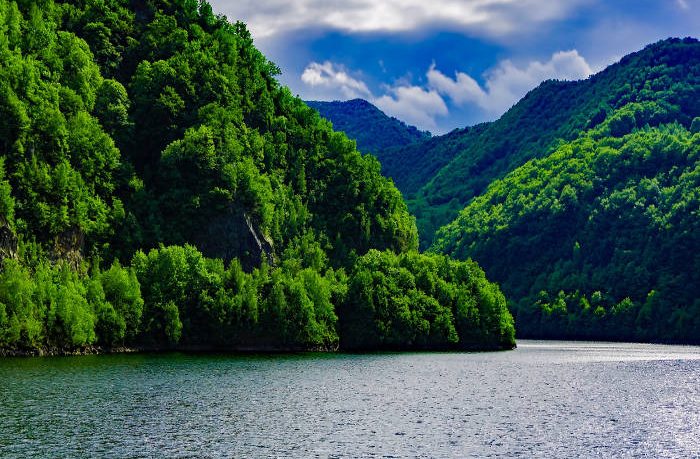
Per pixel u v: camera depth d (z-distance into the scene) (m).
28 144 168.50
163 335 167.38
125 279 161.25
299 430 74.94
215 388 103.31
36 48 198.12
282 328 181.75
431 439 72.25
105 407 84.06
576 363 164.00
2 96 166.25
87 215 179.75
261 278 186.62
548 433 76.25
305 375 123.75
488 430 77.19
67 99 191.88
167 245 192.25
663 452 68.69
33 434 69.25
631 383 120.94
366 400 95.69
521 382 120.38
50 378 106.81
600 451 68.75
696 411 91.44
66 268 154.38
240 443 68.62
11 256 151.50
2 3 191.75
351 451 66.69
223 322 174.50
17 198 162.00
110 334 155.38
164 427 74.44
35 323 139.12
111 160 193.00
